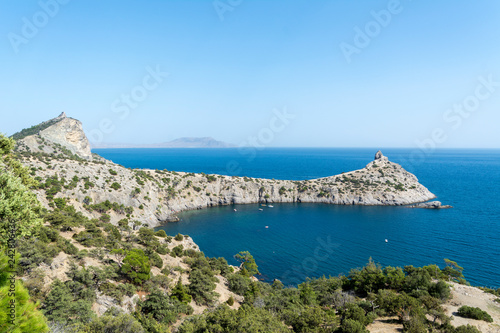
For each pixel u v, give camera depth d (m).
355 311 45.31
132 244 74.38
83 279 41.56
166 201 166.00
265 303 53.50
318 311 44.59
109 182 135.88
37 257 40.44
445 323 42.16
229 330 31.03
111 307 38.78
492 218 146.00
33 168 110.62
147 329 36.97
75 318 32.56
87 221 84.06
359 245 111.00
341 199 199.62
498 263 90.69
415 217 153.12
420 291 55.03
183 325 36.22
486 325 43.62
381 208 182.12
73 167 131.00
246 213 169.62
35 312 12.24
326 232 129.25
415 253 101.06
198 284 54.97
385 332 41.31
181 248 82.25
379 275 64.56
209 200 191.75
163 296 46.25
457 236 117.69
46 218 66.88
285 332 34.94
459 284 63.16
